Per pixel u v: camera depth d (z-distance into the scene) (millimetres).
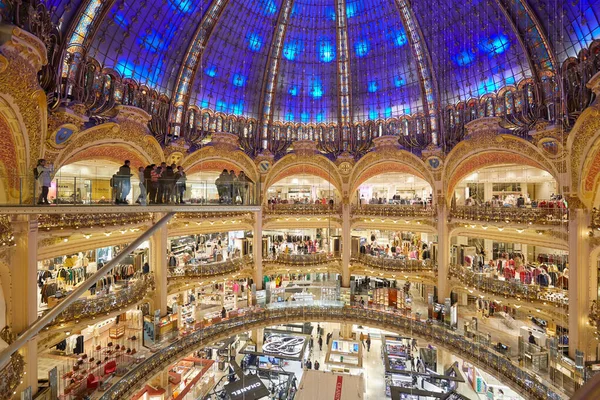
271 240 39625
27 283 15867
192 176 31438
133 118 22688
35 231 16234
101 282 23234
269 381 24891
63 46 17625
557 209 20922
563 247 20688
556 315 20844
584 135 18781
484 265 28172
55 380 16781
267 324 27922
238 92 31000
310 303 29828
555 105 20766
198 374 24797
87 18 18781
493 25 23438
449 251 28562
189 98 27703
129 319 26812
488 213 24578
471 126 25781
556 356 19094
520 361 20391
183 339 23219
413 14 26766
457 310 27641
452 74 27391
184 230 27297
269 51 30469
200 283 27844
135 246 8719
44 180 11297
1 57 11852
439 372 26359
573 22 19062
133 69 23359
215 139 29516
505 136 24016
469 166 27297
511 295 22422
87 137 20234
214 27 26406
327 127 33906
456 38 25906
